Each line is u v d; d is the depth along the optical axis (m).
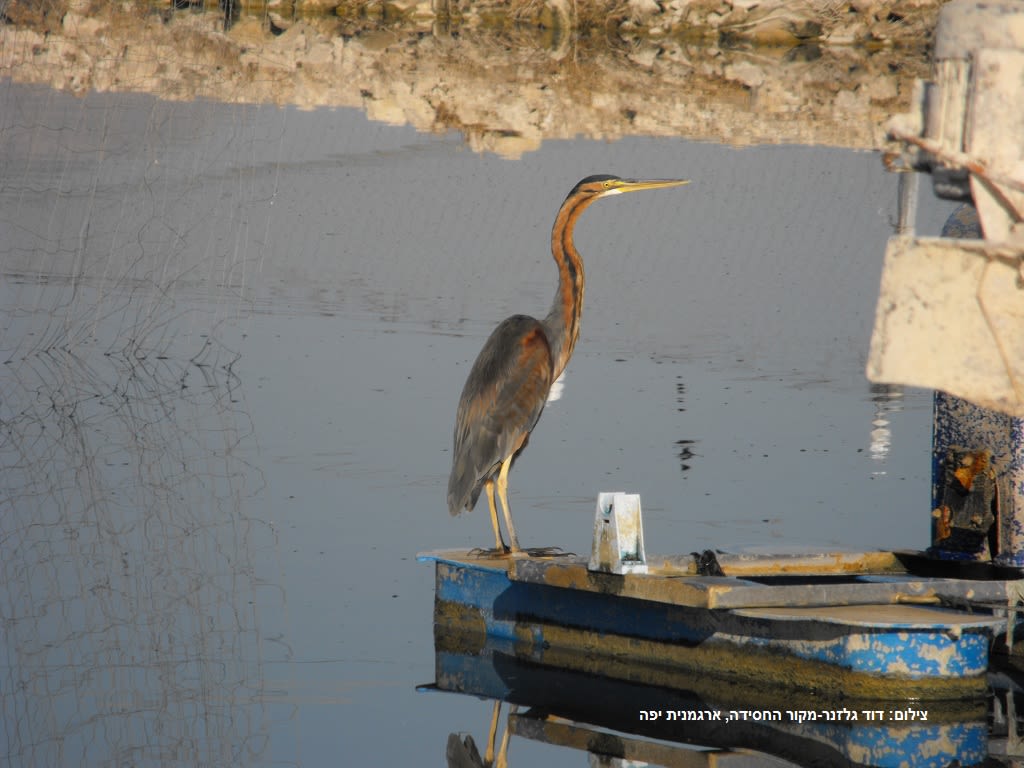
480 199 25.19
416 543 11.08
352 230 23.06
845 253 21.98
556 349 11.28
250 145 28.00
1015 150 4.89
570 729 7.66
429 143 29.78
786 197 25.55
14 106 27.86
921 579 9.12
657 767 7.10
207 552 10.73
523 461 13.38
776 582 9.48
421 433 14.29
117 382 16.14
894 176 26.78
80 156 25.78
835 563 9.77
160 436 14.12
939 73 5.04
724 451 13.63
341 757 7.13
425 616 9.59
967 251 5.20
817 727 7.70
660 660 8.79
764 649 8.35
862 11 46.22
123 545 10.88
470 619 9.59
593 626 9.05
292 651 8.76
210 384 16.03
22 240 21.58
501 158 28.45
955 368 5.29
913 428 14.61
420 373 16.48
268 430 14.33
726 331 18.39
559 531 11.33
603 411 15.08
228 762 6.95
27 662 8.41
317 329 18.38
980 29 4.93
